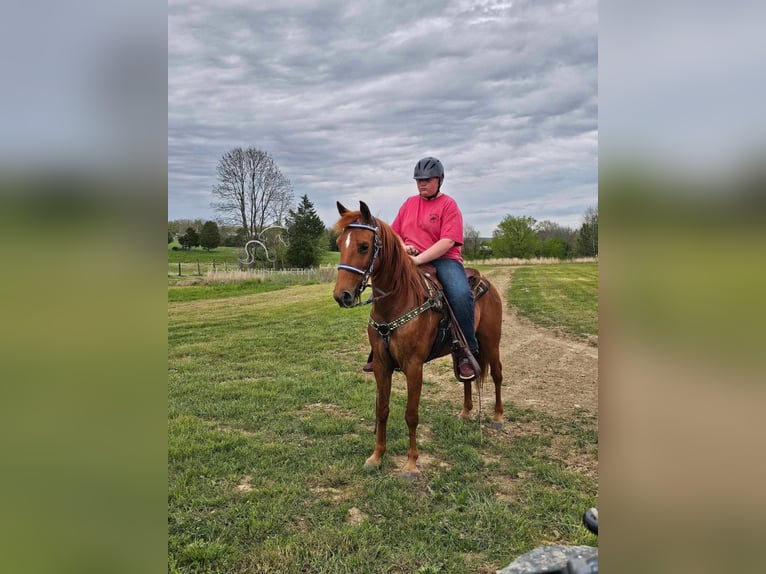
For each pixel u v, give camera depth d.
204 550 2.60
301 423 4.47
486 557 2.60
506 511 2.98
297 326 9.74
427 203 3.95
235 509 3.00
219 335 8.72
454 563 2.54
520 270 26.44
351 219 3.23
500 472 3.55
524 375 6.38
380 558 2.60
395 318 3.40
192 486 3.25
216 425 4.44
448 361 7.17
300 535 2.78
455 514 2.97
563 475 3.46
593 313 11.55
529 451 3.93
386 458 3.78
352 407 4.95
